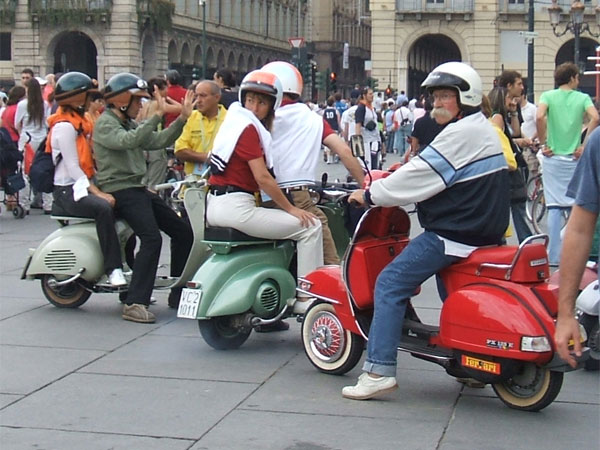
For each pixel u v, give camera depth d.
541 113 10.02
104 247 8.44
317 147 7.48
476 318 5.64
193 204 8.12
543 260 5.72
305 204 7.48
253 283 7.11
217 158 7.09
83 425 5.71
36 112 15.55
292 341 7.67
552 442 5.41
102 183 8.41
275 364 7.00
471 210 5.73
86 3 59.25
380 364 6.02
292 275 7.41
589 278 6.95
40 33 60.25
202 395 6.27
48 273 8.66
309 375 6.70
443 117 5.80
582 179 3.84
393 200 5.79
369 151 20.95
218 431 5.60
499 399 6.17
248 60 81.69
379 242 6.33
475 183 5.71
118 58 59.50
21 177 15.62
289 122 7.42
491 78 55.47
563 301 3.90
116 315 8.62
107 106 8.49
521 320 5.50
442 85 5.73
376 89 54.44
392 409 5.97
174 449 5.32
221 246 7.15
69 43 63.12
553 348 5.46
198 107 9.63
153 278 8.38
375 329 6.01
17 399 6.20
